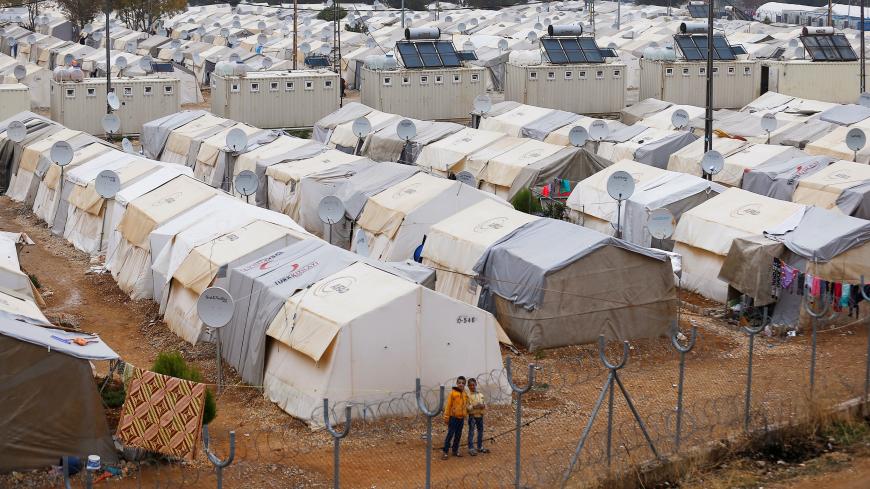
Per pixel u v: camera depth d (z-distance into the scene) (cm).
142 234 3359
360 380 2280
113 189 3794
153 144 5450
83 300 3334
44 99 7594
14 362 1983
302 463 2080
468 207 3356
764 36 9056
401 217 3438
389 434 2223
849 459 2094
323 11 13062
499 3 15088
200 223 3216
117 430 2094
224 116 6262
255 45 9969
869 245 2916
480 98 5856
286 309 2447
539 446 2130
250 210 3284
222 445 2181
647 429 2189
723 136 5194
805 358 2673
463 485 1933
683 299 3222
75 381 2017
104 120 5353
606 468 1955
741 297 3027
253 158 4594
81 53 8788
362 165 4175
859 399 2306
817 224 3011
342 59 8769
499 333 2711
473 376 2373
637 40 9388
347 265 2575
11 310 2344
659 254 2809
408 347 2319
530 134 5356
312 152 4550
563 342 2753
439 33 6781
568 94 6600
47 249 3988
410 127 4972
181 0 11800
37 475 1984
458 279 3030
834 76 6881
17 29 10475
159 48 9906
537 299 2723
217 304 2448
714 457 2080
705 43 6894
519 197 3959
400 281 2403
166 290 3064
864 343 2783
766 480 2000
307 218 4056
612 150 4962
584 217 3900
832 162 4034
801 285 2869
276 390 2409
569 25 6862
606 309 2780
